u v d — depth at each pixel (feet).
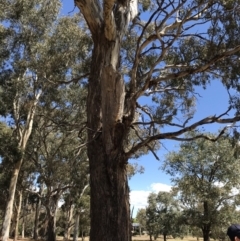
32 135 79.97
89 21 27.35
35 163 83.92
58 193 92.89
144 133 35.96
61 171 84.28
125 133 24.73
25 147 73.00
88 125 26.71
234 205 93.71
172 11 24.63
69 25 59.36
